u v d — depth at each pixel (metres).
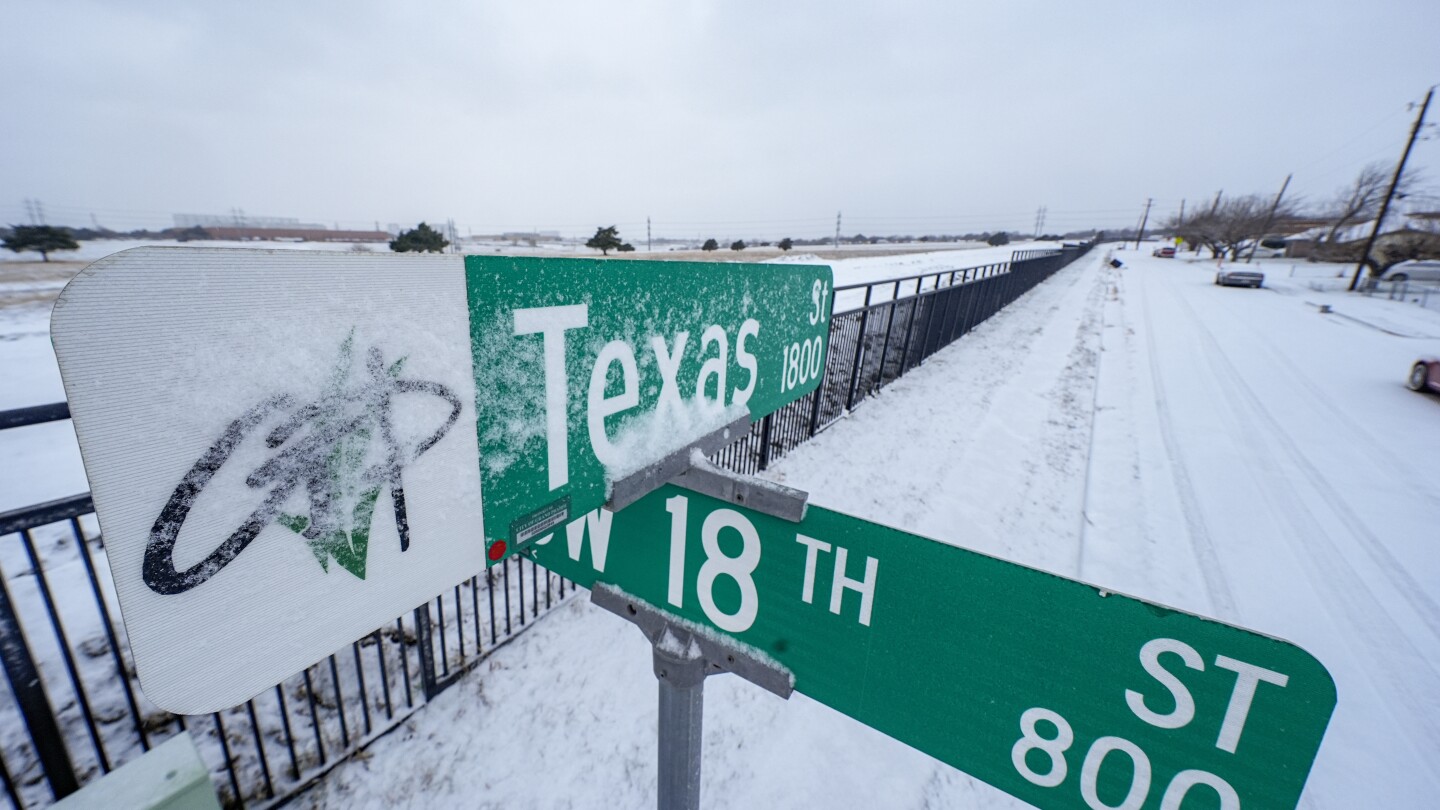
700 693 1.29
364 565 0.72
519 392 0.90
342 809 2.57
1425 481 6.54
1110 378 10.76
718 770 2.91
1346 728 3.41
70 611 3.24
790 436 6.60
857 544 0.99
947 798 2.86
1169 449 7.40
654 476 1.20
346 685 3.09
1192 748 0.83
